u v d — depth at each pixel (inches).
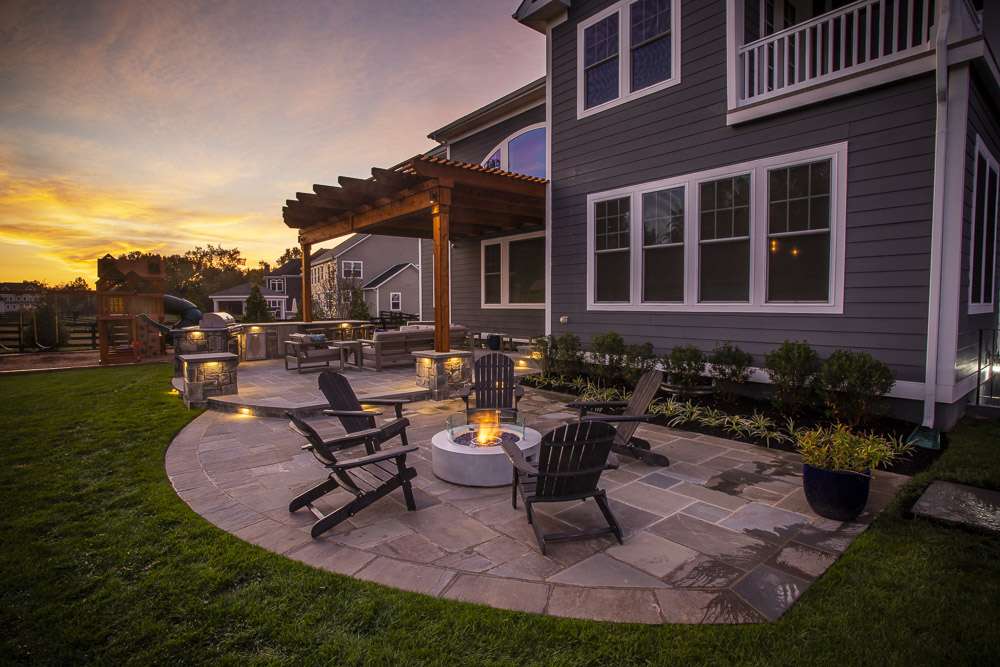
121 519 131.3
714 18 270.5
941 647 79.0
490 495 148.9
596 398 282.0
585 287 348.8
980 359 244.4
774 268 254.1
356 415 153.3
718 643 80.2
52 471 170.2
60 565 107.3
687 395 274.2
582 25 341.4
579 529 125.0
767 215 254.4
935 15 197.8
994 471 159.6
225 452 192.1
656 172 301.6
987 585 96.7
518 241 498.0
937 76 194.9
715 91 271.7
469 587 97.6
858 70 217.9
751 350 263.1
